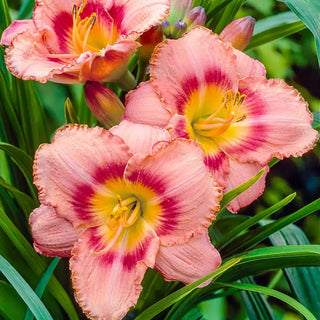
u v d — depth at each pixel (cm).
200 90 97
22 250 99
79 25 97
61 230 94
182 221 93
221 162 98
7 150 99
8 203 104
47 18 97
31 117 104
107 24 97
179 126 95
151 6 95
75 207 94
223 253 103
